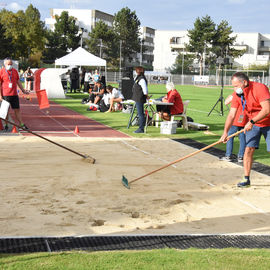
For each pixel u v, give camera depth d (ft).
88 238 11.37
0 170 19.66
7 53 184.65
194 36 234.17
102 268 9.06
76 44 240.73
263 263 9.66
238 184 18.19
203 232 12.33
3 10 205.16
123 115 48.42
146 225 12.82
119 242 11.12
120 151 26.07
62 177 18.76
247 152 17.99
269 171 21.85
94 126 38.19
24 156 23.21
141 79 34.17
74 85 89.25
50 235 11.59
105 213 13.89
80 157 23.58
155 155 25.20
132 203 15.17
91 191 16.65
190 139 32.24
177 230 12.43
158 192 16.85
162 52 317.83
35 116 44.91
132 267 9.16
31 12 231.09
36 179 18.22
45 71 74.49
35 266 9.11
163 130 34.81
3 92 32.68
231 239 11.70
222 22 233.55
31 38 206.39
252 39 304.91
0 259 9.55
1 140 28.27
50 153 24.39
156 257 9.82
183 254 10.11
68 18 239.30
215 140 32.04
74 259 9.58
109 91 51.75
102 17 310.45
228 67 226.58
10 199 15.14
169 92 37.09
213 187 18.03
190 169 21.62
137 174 20.03
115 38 250.98
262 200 16.26
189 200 15.89
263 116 16.69
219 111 57.47
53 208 14.25
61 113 49.14
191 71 239.50
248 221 13.58
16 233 11.70
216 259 9.81
